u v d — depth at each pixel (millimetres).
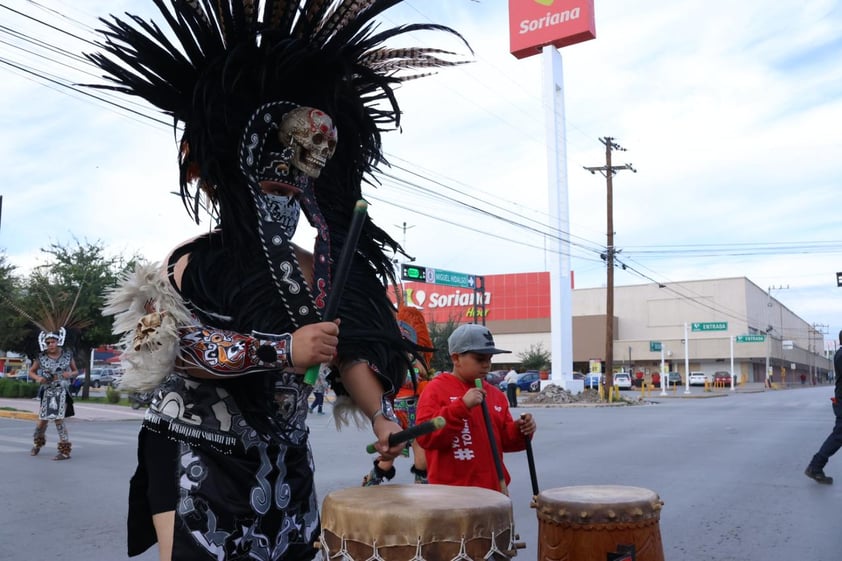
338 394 1974
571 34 31453
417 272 27297
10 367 42031
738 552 4957
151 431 1696
